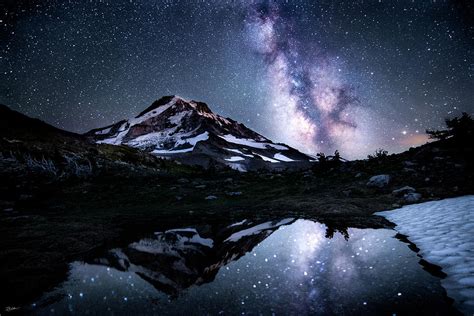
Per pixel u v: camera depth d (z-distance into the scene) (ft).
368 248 15.24
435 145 49.29
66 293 11.35
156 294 10.75
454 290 9.21
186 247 18.45
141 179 61.62
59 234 22.91
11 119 103.81
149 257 16.29
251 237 20.25
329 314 8.33
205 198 45.09
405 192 32.76
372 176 44.04
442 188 32.12
